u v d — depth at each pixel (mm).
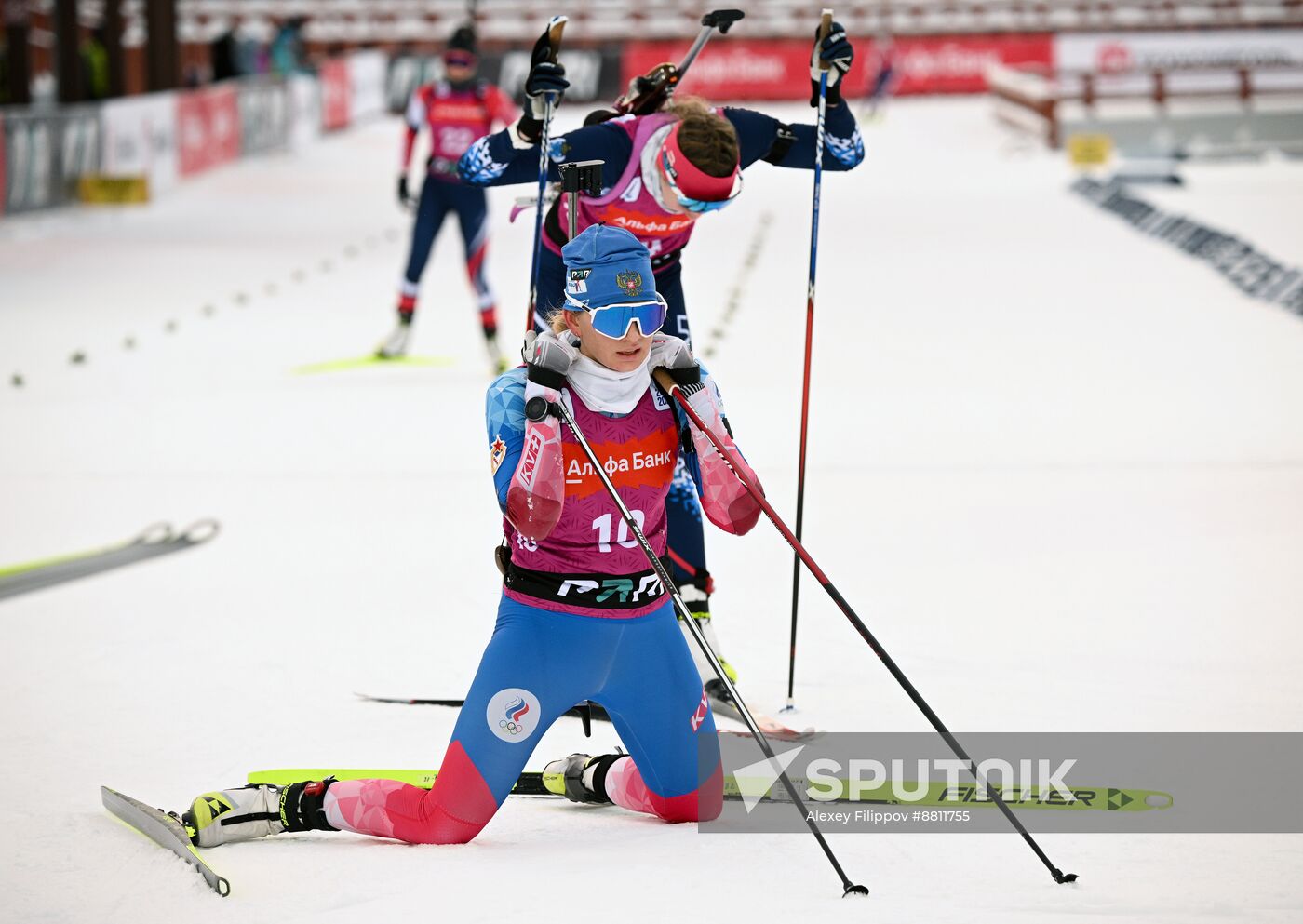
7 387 38000
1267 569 21531
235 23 144000
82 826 13391
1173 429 30891
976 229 67438
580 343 12414
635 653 12727
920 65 135750
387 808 12852
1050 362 38781
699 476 13047
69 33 87312
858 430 31531
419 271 40125
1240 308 45875
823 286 53219
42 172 71062
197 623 20359
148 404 35875
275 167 98188
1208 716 15914
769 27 141500
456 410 34844
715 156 15750
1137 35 127625
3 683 18078
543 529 11969
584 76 131000
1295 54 122812
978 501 25875
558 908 11227
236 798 13086
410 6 145125
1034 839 12641
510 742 12492
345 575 22547
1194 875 11875
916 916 10969
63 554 24203
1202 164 91750
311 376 39406
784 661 18312
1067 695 16719
